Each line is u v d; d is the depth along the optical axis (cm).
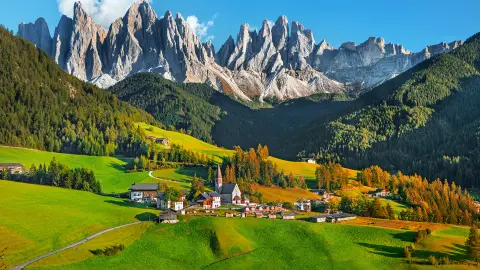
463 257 15488
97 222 16300
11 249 13100
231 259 14562
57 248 13812
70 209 17438
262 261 14688
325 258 15212
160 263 13938
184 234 15938
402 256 15575
